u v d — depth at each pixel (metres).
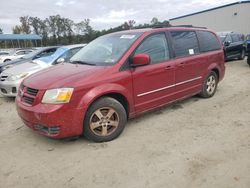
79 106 3.58
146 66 4.36
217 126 4.39
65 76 3.77
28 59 9.45
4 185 2.96
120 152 3.59
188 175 3.00
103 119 3.87
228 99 6.03
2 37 37.47
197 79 5.57
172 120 4.74
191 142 3.82
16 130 4.56
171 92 4.92
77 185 2.90
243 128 4.27
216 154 3.44
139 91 4.29
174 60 4.89
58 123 3.49
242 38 14.97
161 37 4.77
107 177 3.02
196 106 5.54
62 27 64.25
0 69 9.32
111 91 3.85
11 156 3.62
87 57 4.66
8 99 6.93
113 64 4.04
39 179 3.05
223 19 29.59
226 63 13.37
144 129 4.37
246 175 2.95
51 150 3.74
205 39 5.89
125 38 4.55
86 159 3.44
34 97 3.61
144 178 2.97
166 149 3.63
